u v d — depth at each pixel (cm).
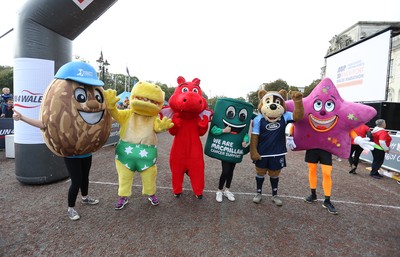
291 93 388
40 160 454
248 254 276
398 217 388
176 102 379
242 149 407
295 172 655
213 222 345
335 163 823
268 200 436
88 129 310
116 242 288
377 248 299
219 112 404
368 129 673
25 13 420
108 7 475
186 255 270
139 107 344
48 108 299
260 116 404
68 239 291
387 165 695
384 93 943
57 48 452
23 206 373
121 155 357
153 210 375
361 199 463
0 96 944
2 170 568
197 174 403
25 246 275
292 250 288
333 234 328
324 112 394
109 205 387
